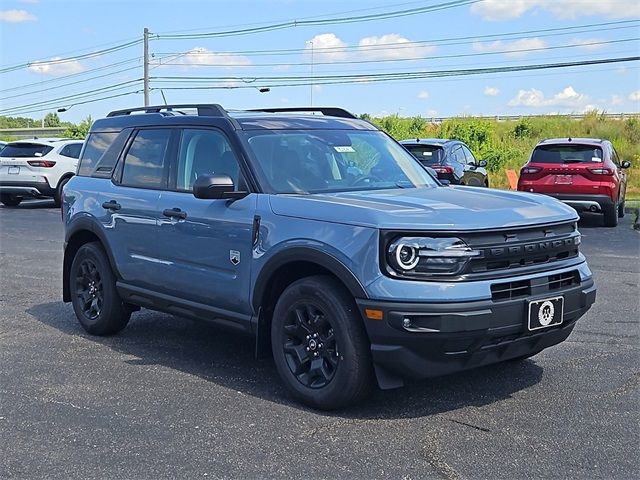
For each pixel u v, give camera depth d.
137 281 6.39
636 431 4.54
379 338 4.49
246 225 5.28
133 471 4.03
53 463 4.14
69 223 7.16
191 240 5.74
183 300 5.95
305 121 6.18
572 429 4.57
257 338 5.30
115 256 6.59
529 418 4.75
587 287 5.13
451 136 41.53
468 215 4.65
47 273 10.27
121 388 5.42
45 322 7.50
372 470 4.01
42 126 76.62
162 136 6.38
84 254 6.98
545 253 4.89
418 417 4.77
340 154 5.92
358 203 4.88
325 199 5.05
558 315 4.81
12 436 4.53
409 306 4.38
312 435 4.50
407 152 6.55
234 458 4.18
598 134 44.03
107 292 6.75
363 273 4.52
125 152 6.75
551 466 4.05
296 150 5.75
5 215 18.11
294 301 4.97
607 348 6.35
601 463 4.08
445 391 5.27
